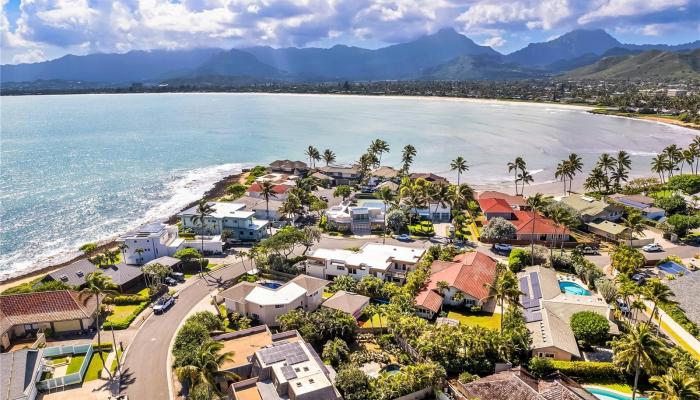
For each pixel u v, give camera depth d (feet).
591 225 437.58
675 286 305.53
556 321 255.09
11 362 216.33
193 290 318.24
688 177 562.66
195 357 191.93
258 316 274.16
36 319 260.21
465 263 324.60
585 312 258.57
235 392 193.06
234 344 233.96
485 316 285.23
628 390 216.95
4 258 400.26
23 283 343.05
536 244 405.39
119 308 294.25
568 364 224.33
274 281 334.03
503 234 405.80
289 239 353.72
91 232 461.78
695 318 268.41
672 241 411.54
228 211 435.94
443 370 213.25
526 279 313.53
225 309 290.15
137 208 536.42
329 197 540.11
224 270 352.28
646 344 190.90
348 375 204.95
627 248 341.82
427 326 246.06
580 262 344.49
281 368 199.11
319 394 187.21
